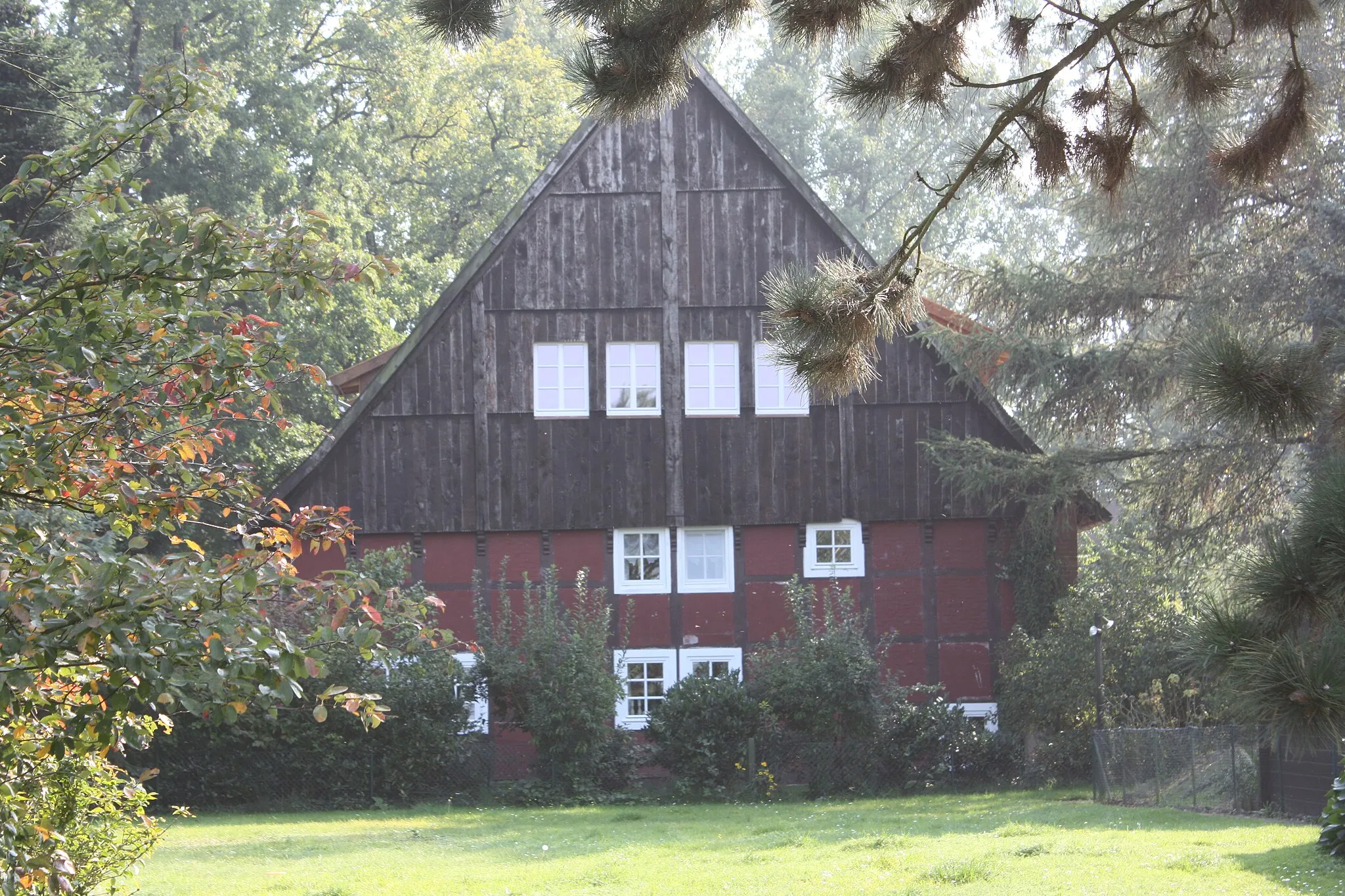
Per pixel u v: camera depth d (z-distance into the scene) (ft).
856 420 126.82
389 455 125.39
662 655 124.36
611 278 127.34
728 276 127.34
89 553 24.29
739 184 127.85
